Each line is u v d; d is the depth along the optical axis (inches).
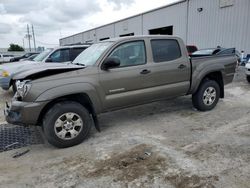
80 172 118.7
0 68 305.0
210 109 216.2
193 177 109.4
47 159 134.3
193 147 140.9
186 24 781.9
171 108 228.7
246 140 147.9
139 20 1068.5
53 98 138.3
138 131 171.6
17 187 108.5
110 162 127.2
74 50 320.8
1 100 295.6
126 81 163.3
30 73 141.4
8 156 140.4
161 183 106.0
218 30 661.3
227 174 110.8
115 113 218.8
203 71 200.1
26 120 136.8
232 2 609.3
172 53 186.5
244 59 556.1
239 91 306.5
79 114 148.3
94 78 151.4
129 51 166.9
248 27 575.2
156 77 176.2
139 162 125.6
